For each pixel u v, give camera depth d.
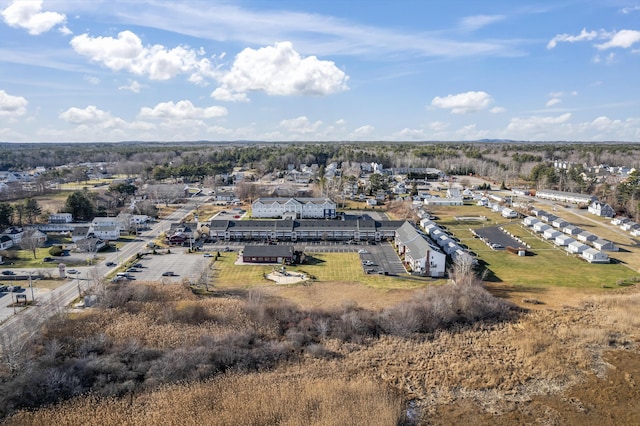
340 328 63.44
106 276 83.56
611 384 52.56
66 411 44.97
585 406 48.88
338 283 81.06
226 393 48.94
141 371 52.22
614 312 69.19
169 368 52.19
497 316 67.94
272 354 57.03
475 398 50.38
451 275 82.94
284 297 73.69
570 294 76.94
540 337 61.66
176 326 61.84
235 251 103.00
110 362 52.75
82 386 49.09
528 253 102.31
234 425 44.00
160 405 46.69
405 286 79.44
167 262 93.69
